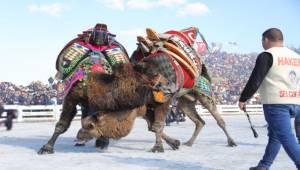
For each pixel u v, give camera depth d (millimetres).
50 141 8383
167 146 10047
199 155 8281
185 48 9297
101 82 7859
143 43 8773
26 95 25328
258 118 30109
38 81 27125
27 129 16969
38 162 7133
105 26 8766
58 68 8820
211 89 10461
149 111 8992
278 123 5297
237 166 6824
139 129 17172
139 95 7754
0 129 16594
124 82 7711
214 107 10445
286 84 5324
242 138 12641
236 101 41062
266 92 5379
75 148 9359
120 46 9109
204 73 10461
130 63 7957
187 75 9203
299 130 8727
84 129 7637
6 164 6910
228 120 26688
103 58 8531
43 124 21172
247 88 5328
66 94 8250
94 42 8719
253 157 8031
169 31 9734
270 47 5551
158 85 8211
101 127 7645
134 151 8898
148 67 7957
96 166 6691
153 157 7824
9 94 25125
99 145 9336
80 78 8023
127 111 7789
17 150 8875
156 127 8750
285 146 5289
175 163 7074
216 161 7410
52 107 25047
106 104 7625
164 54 8594
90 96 7754
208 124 21359
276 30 5535
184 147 9906
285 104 5285
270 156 5770
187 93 10422
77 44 8602
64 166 6703
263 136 13492
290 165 6965
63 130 8398
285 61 5355
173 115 21422
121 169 6410
